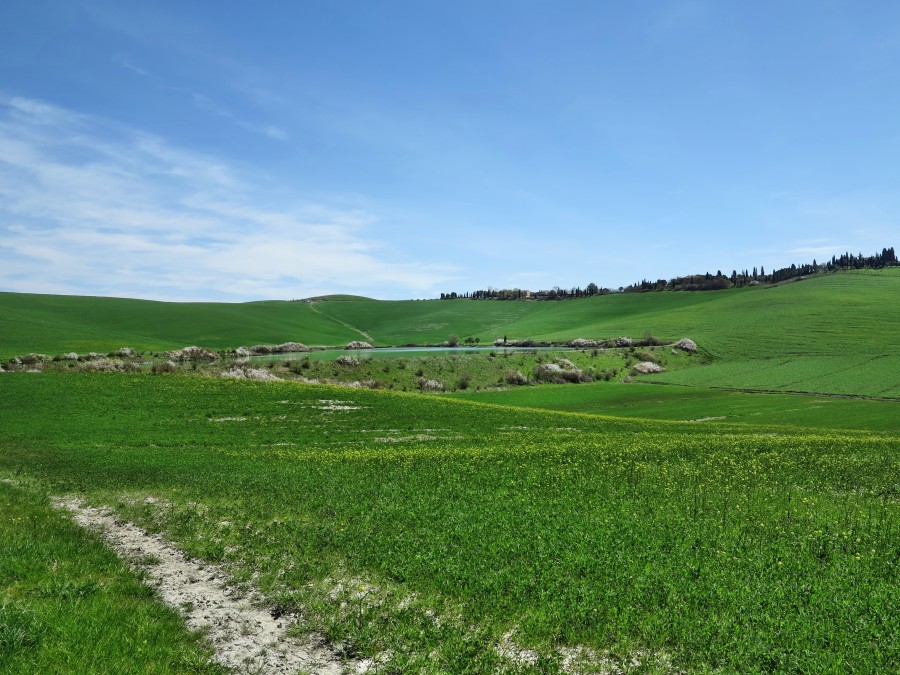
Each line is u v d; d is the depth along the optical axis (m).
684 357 148.62
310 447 41.62
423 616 12.32
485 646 10.98
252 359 152.25
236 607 13.15
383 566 15.13
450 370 127.81
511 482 26.12
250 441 44.47
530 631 11.57
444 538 17.16
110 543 17.73
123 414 53.28
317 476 28.50
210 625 12.05
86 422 49.62
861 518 20.03
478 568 14.66
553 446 37.91
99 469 31.88
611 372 134.88
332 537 17.58
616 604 12.51
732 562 15.06
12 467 32.59
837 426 62.44
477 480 26.95
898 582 13.67
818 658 10.00
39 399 56.59
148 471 31.17
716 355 149.62
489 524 18.70
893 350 129.50
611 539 16.91
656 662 10.36
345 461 33.28
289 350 187.75
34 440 43.03
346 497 23.31
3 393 57.97
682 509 21.34
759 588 13.03
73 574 13.69
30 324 180.25
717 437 44.22
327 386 73.38
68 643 9.54
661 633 11.22
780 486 25.89
